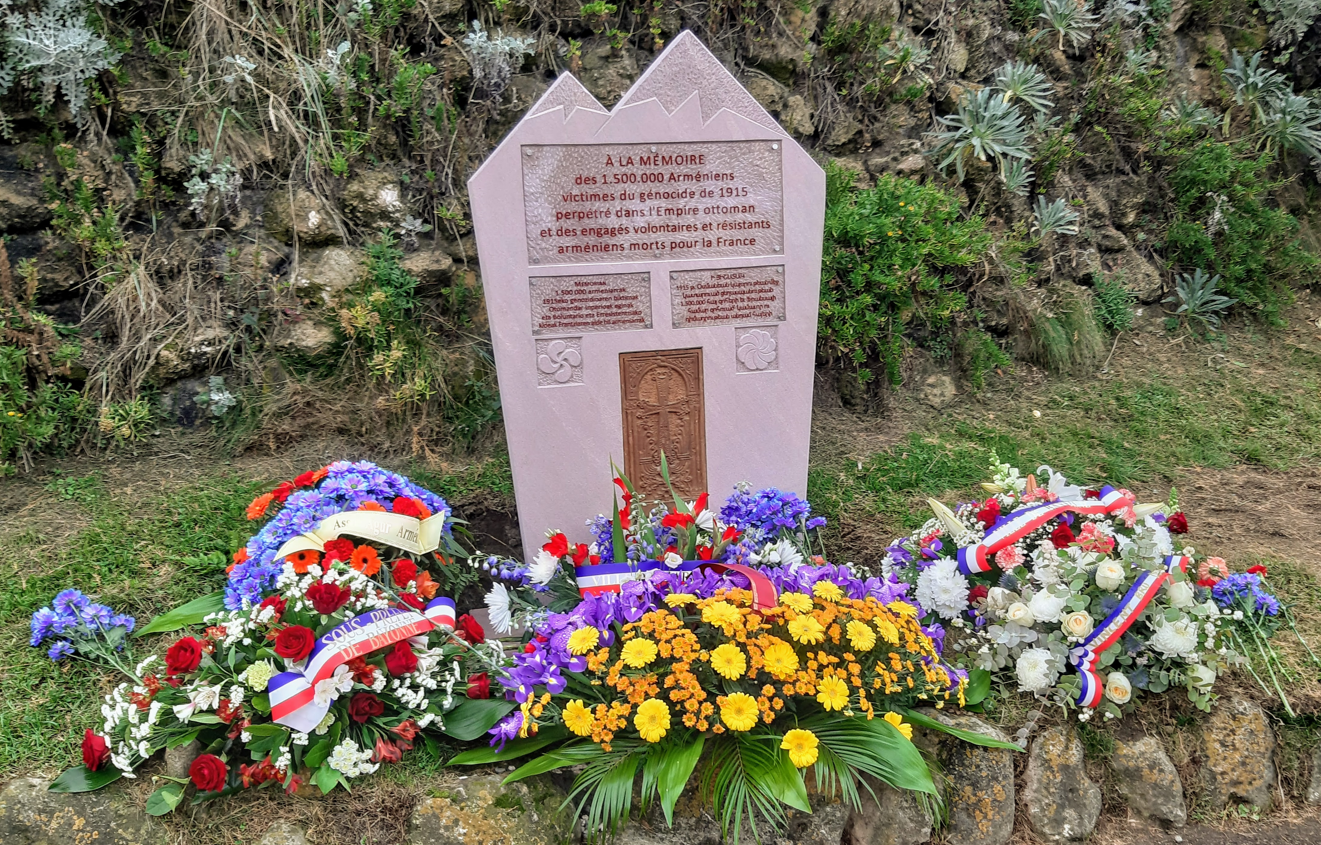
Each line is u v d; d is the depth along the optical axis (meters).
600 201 3.30
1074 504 3.15
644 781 2.40
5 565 3.04
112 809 2.33
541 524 3.48
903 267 4.53
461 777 2.49
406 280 4.21
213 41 4.15
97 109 3.97
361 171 4.29
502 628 2.84
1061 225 5.32
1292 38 6.66
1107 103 5.86
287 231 4.15
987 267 4.95
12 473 3.49
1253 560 3.59
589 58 4.82
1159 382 5.08
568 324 3.36
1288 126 6.29
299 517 2.90
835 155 5.20
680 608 2.65
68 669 2.69
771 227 3.48
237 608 2.71
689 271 3.43
